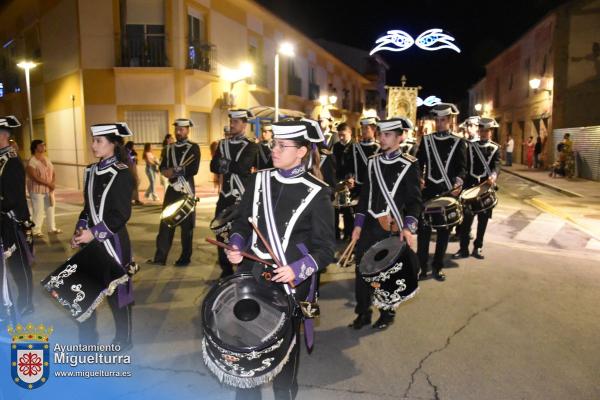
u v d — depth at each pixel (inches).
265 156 274.5
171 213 263.6
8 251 192.5
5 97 992.2
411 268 174.7
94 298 151.1
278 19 933.8
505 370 166.7
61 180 781.3
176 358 172.6
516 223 438.6
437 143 263.3
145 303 226.5
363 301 198.7
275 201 119.8
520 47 1222.9
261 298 114.1
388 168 188.4
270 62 961.5
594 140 772.6
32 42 856.3
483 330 199.8
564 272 281.7
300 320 121.6
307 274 113.7
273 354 104.7
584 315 216.5
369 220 192.5
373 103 1883.6
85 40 676.1
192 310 218.4
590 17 895.1
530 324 206.1
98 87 684.1
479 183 315.9
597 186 694.5
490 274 276.7
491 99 1581.0
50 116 799.7
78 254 152.0
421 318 211.9
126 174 159.2
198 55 722.8
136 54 685.9
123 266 162.1
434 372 165.3
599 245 353.1
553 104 933.8
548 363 171.6
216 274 270.8
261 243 120.3
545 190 687.1
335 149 348.8
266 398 148.4
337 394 151.2
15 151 197.8
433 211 247.6
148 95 692.7
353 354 178.2
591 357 176.6
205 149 756.6
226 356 102.7
